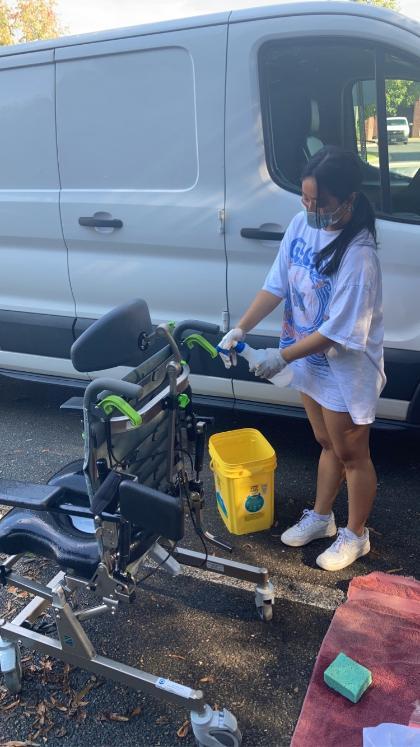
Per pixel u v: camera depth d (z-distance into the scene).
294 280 2.23
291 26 2.64
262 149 2.81
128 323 1.69
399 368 2.83
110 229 3.19
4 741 1.84
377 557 2.59
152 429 1.79
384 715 1.84
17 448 3.61
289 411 3.14
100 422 1.58
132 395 1.51
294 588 2.42
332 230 2.07
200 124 2.87
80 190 3.22
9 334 3.67
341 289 2.03
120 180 3.13
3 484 1.90
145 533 1.88
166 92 2.90
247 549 2.67
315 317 2.21
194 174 2.96
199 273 3.08
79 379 3.62
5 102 3.27
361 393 2.18
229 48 2.74
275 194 2.83
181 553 2.27
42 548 1.87
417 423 2.94
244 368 3.11
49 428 3.86
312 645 2.15
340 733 1.79
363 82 2.77
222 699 1.95
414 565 2.53
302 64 2.77
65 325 3.47
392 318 2.80
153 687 1.75
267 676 2.03
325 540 2.71
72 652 1.84
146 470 1.84
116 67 2.96
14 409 4.15
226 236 2.95
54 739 1.84
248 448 2.95
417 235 2.67
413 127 2.65
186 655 2.12
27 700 1.97
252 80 2.74
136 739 1.83
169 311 3.23
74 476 2.10
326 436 2.49
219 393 3.26
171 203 3.01
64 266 3.39
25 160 3.32
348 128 2.92
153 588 2.44
